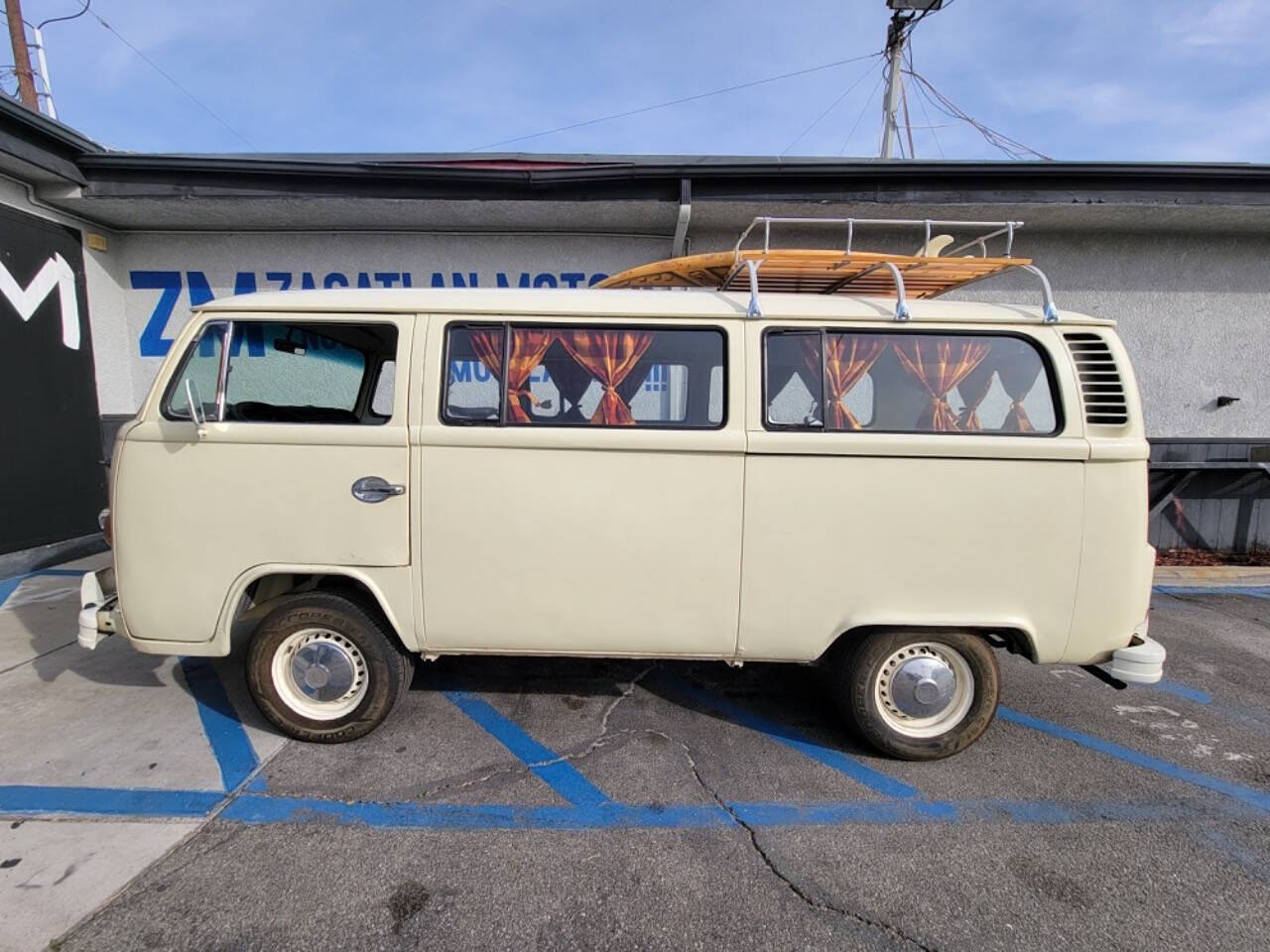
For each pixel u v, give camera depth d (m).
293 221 6.28
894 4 10.05
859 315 2.73
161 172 5.54
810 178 5.46
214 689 3.50
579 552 2.74
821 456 2.68
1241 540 6.64
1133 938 1.95
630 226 6.36
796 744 3.06
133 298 6.69
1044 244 6.41
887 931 1.98
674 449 2.68
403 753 2.92
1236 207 5.50
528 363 2.77
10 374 5.49
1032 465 2.65
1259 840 2.41
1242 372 6.52
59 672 3.69
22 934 1.90
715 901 2.08
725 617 2.77
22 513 5.62
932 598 2.71
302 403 3.10
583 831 2.40
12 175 5.31
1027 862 2.28
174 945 1.88
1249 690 3.71
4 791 2.58
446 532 2.74
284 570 2.78
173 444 2.74
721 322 2.74
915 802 2.62
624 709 3.38
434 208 5.85
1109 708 3.48
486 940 1.92
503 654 2.88
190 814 2.46
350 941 1.90
